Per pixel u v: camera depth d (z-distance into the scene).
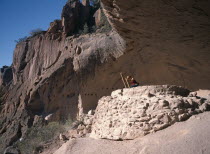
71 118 18.38
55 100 19.69
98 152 5.47
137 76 17.17
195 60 13.63
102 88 18.16
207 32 9.99
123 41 15.99
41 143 11.88
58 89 19.45
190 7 8.50
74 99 18.84
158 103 5.37
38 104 20.78
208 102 6.06
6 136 20.09
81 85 18.50
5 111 23.28
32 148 11.77
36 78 21.20
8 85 28.70
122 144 5.42
